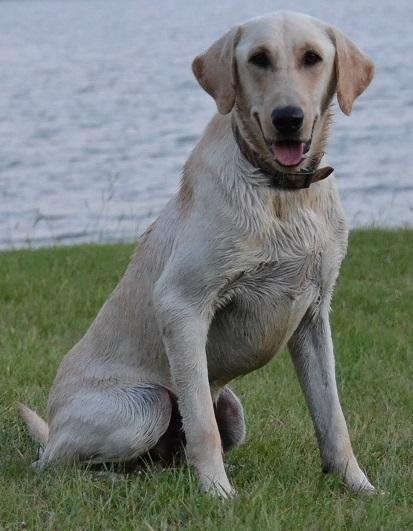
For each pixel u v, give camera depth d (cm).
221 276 660
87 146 4216
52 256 1606
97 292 1340
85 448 714
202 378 667
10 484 688
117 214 2661
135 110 5528
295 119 633
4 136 4694
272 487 669
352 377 1011
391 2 18488
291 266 668
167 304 668
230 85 659
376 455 772
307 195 664
